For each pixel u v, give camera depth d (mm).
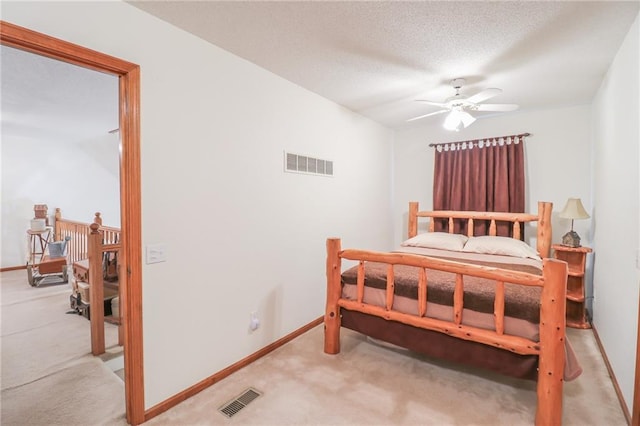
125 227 1795
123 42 1717
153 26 1848
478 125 4074
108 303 3393
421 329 2201
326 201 3369
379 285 2412
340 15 1830
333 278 2590
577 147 3525
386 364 2461
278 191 2762
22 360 2537
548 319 1698
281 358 2568
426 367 2414
